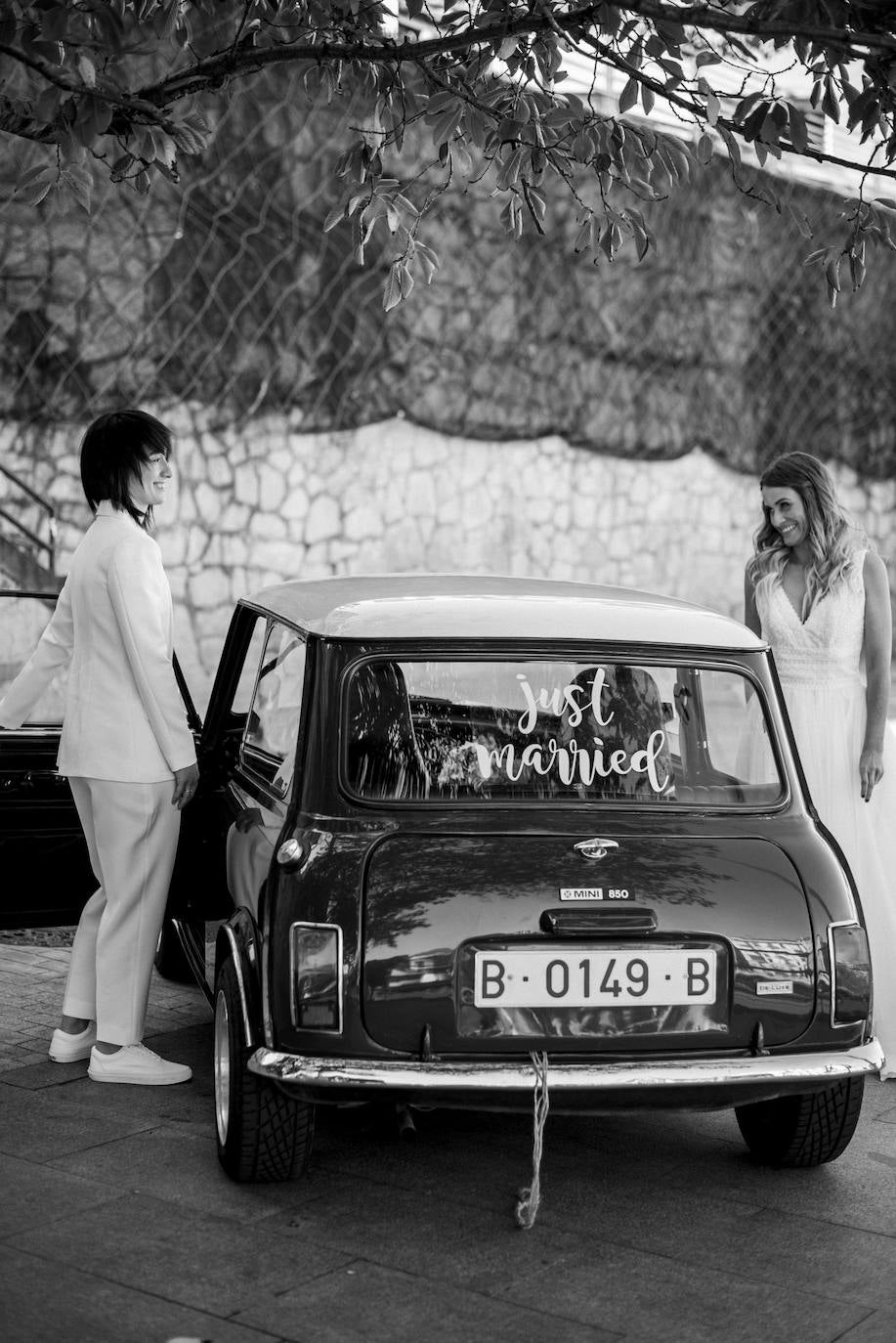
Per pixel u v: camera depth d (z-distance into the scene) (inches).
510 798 143.4
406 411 515.8
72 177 165.6
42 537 431.8
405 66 311.3
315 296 486.3
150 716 173.3
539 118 176.2
